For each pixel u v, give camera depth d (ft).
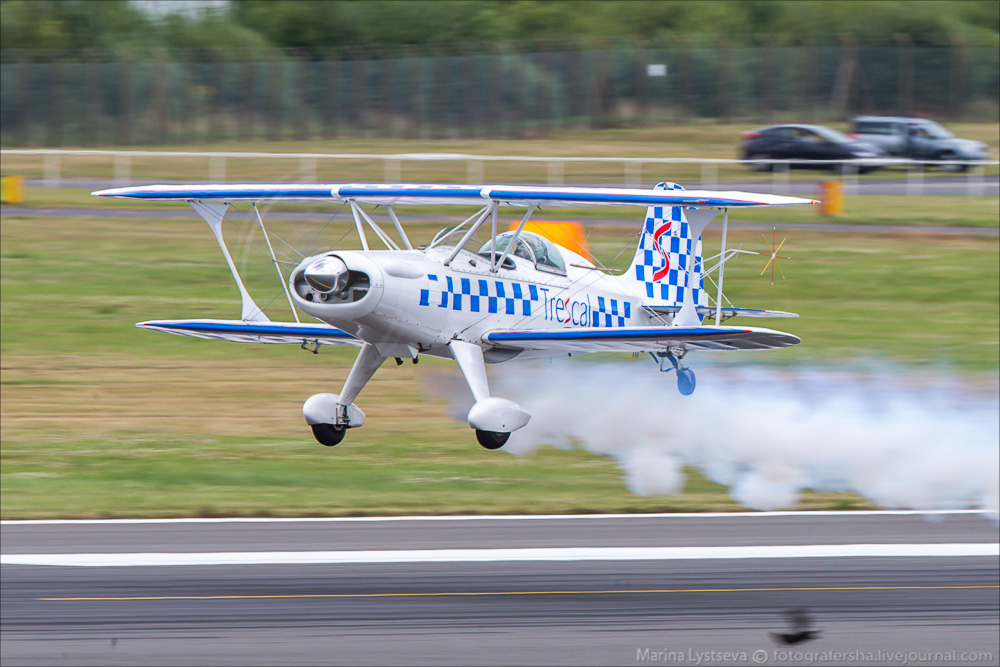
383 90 463.42
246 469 129.59
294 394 168.25
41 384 169.68
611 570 98.63
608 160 300.40
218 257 244.22
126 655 83.41
